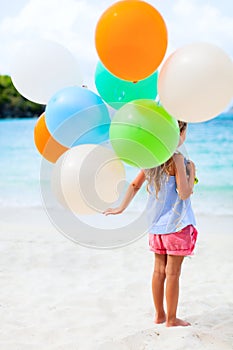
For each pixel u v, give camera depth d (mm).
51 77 3271
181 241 3225
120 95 3033
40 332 3391
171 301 3324
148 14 2637
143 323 3535
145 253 5582
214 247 5887
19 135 19047
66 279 4648
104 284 4484
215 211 8586
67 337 3314
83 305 3934
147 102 2793
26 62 3285
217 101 2684
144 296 4156
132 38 2611
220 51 2721
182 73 2652
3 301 4031
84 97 2930
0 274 4785
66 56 3334
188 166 3260
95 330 3418
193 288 4387
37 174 12984
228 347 3029
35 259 5312
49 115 2971
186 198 3189
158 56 2701
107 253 5566
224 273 4859
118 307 3893
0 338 3303
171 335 3148
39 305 3934
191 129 14758
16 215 8164
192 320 3578
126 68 2705
